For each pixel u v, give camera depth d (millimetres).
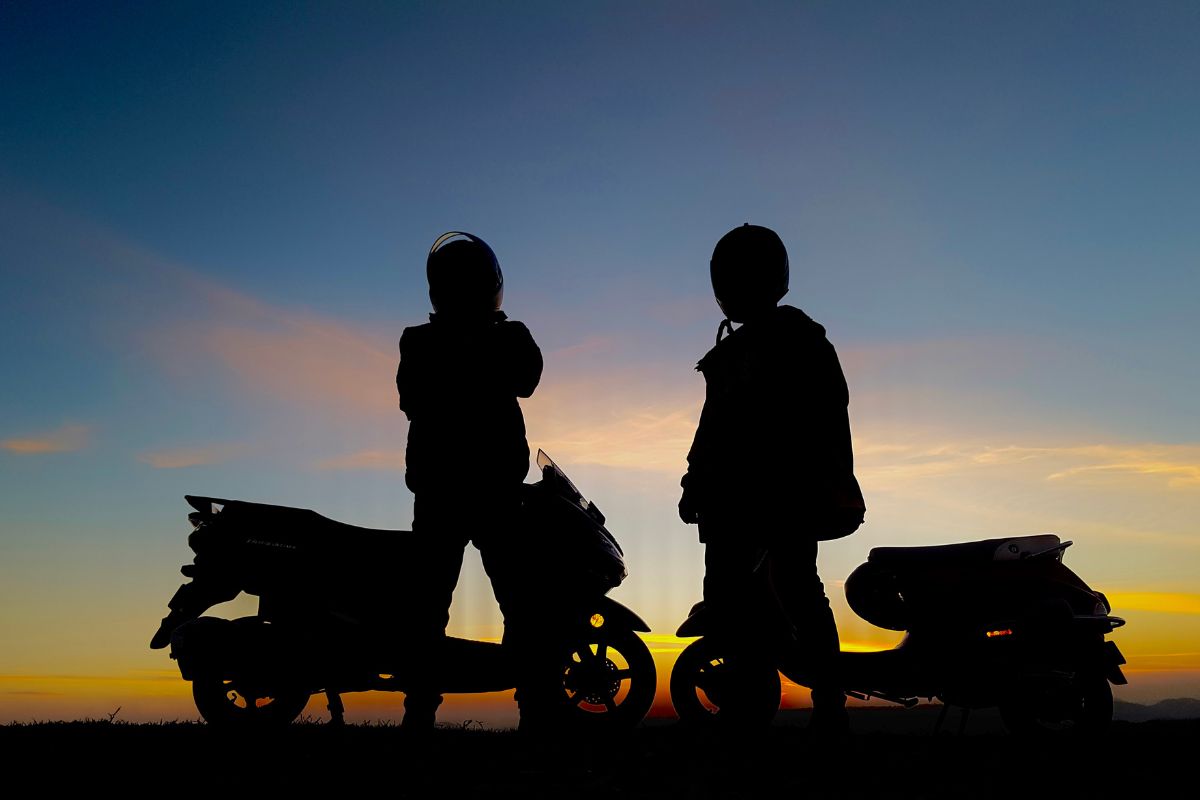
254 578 4723
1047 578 5184
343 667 4609
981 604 5105
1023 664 4844
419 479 4324
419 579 4316
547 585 4828
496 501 4352
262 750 4168
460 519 4305
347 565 4770
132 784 3287
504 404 4418
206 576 4734
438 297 4457
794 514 3924
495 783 3318
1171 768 3719
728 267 4191
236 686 4598
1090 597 5164
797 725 4934
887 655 5102
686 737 4586
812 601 3938
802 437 3967
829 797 3098
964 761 3877
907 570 5301
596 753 4035
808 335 4039
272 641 4586
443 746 4289
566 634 4848
